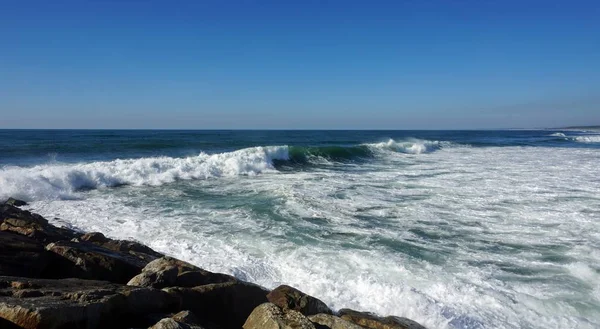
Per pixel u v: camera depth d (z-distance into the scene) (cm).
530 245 856
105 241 804
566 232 947
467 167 2145
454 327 538
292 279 686
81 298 448
